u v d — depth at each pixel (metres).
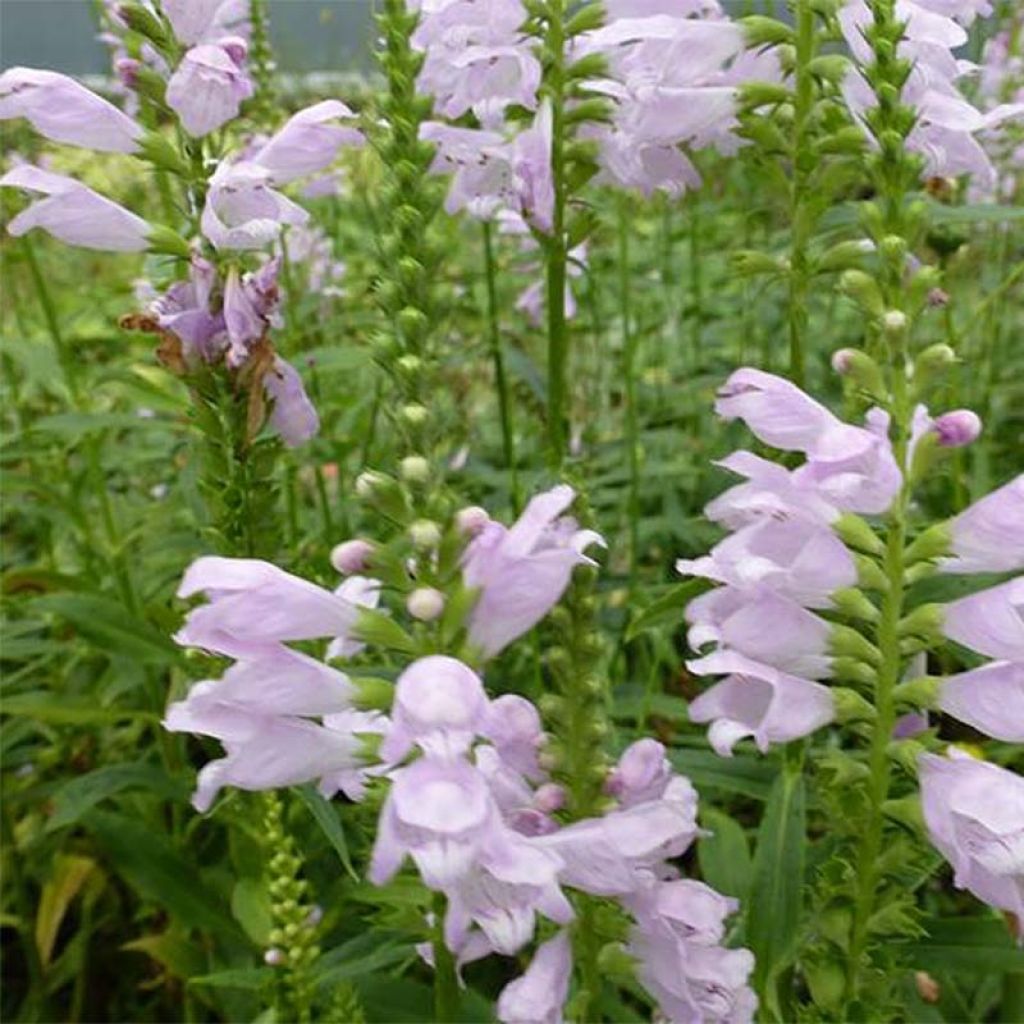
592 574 0.17
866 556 0.19
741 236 0.50
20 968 0.35
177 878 0.29
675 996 0.18
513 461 0.32
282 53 0.50
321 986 0.24
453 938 0.15
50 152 0.44
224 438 0.25
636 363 0.51
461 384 0.42
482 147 0.29
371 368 0.35
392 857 0.14
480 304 0.53
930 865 0.20
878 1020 0.19
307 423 0.26
